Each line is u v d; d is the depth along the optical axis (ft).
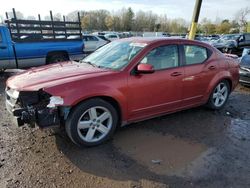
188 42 15.90
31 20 30.37
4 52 28.66
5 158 11.40
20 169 10.66
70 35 34.22
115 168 10.93
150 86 13.80
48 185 9.76
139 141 13.39
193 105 16.74
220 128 15.52
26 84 12.01
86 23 237.66
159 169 10.97
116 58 14.32
